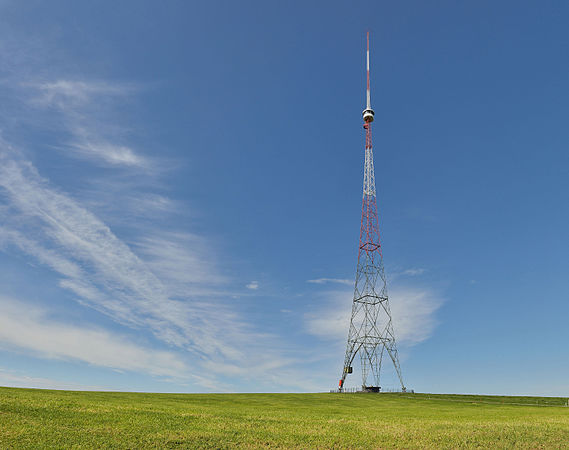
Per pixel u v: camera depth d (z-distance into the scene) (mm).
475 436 34594
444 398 99688
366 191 138250
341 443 31125
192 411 45250
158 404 51594
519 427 39531
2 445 25688
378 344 125312
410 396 103938
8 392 48000
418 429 37781
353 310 129625
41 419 33094
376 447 30438
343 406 71375
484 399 96562
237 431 33906
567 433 36656
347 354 126188
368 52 148750
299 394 97562
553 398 95812
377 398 96688
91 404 43656
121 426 32875
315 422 41188
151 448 27562
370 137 142500
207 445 29062
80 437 28766
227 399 72625
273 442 30578
